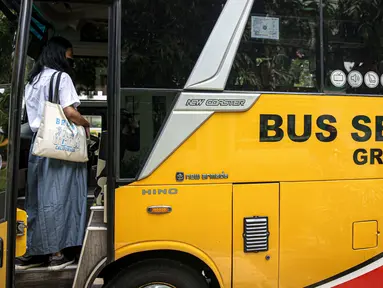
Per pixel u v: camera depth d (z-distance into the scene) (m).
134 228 2.50
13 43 2.35
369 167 2.86
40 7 3.41
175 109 2.54
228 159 2.62
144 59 2.53
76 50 3.97
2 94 2.34
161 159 2.52
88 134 2.98
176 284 2.63
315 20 2.81
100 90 4.09
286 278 2.73
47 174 2.73
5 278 2.25
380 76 2.90
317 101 2.76
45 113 2.60
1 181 2.32
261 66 2.69
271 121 2.68
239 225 2.64
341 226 2.81
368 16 2.90
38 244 2.71
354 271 2.85
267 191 2.68
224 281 2.64
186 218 2.56
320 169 2.77
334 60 2.82
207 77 2.59
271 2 2.73
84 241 2.52
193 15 2.60
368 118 2.85
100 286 2.90
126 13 2.53
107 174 2.51
